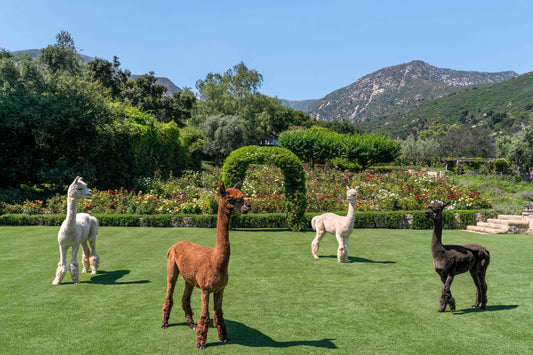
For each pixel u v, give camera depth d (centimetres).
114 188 2202
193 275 474
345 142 3794
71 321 542
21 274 805
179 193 2066
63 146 2066
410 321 564
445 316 588
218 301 477
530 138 3069
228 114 5488
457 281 800
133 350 449
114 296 664
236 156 1495
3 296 658
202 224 1527
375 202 1833
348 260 983
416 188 1975
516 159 3180
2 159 1903
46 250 1048
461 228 1630
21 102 1870
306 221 1520
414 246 1184
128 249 1088
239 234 1383
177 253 506
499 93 15400
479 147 5959
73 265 743
